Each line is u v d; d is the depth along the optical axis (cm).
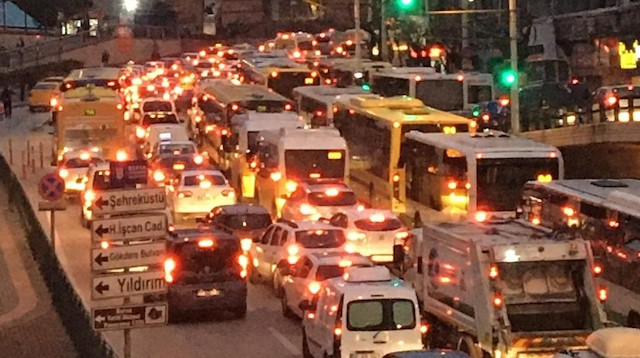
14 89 15062
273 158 5975
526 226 3362
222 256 4150
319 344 3309
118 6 18962
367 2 12588
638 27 9288
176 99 10725
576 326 3075
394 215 4891
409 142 5306
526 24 9750
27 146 8712
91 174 6081
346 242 4491
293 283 4125
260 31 17838
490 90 7381
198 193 6028
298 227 4512
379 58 10688
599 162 6938
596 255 3778
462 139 4938
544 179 4666
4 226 6119
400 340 3136
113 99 7550
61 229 6069
